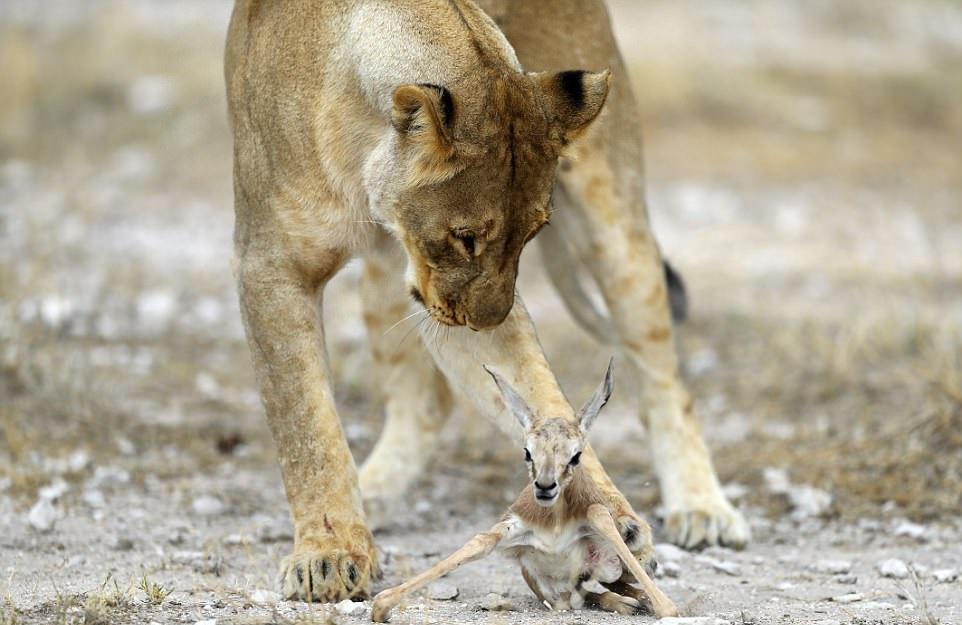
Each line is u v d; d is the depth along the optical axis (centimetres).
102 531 995
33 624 727
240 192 878
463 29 814
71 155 2430
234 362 1515
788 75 3272
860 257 2045
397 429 1075
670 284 1148
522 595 827
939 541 1031
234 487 1139
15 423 1223
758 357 1530
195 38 3019
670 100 2947
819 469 1188
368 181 825
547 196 798
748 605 824
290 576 798
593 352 1562
